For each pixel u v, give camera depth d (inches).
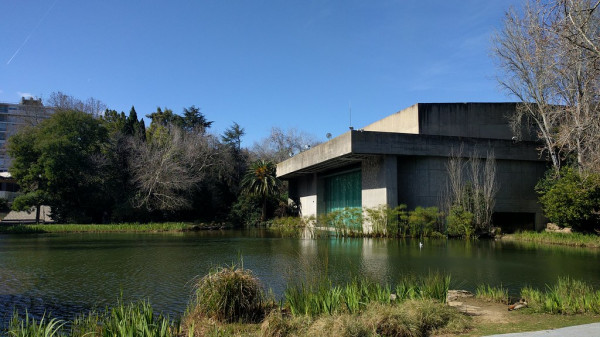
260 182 1879.9
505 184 1211.9
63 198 1603.1
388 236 1089.4
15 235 1219.9
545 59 434.6
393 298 340.8
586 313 312.7
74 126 1577.3
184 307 356.2
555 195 989.2
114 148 1803.6
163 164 1681.8
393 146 1115.3
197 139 1971.0
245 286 309.4
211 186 1943.9
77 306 362.6
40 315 334.0
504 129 1270.9
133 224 1520.7
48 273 535.2
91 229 1396.4
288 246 871.7
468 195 1098.7
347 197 1445.6
